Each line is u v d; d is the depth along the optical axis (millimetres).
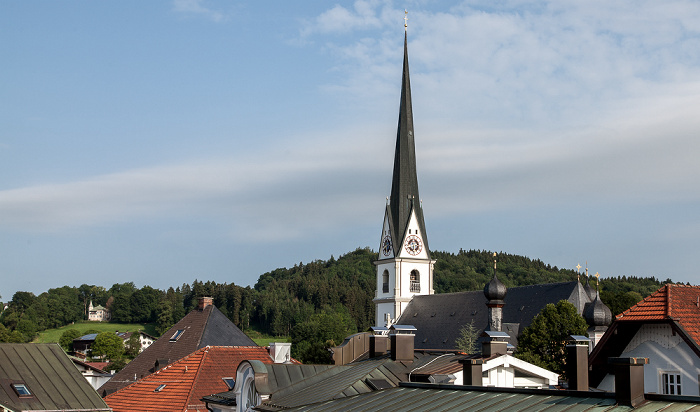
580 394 25844
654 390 39531
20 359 47156
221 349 63812
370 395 32875
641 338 40562
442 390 31000
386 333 48969
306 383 40469
